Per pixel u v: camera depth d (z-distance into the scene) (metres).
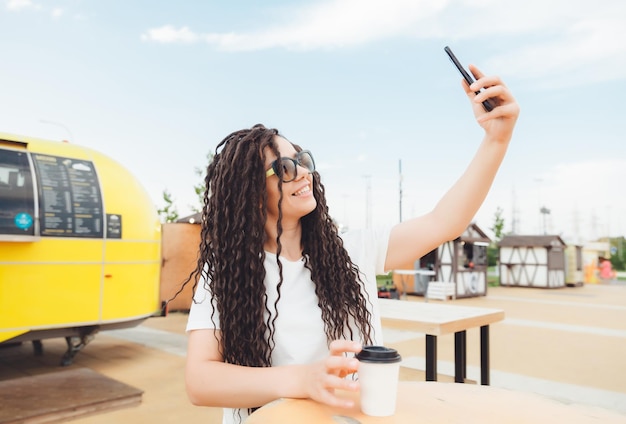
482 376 3.96
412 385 1.53
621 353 7.04
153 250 5.99
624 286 26.48
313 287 1.47
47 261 4.96
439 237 1.51
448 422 1.16
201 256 1.49
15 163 4.87
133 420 3.89
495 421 1.18
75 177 5.30
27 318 4.82
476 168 1.44
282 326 1.39
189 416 4.01
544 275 23.48
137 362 6.04
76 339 7.51
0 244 4.68
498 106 1.35
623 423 1.20
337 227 1.56
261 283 1.40
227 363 1.32
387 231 1.60
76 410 3.88
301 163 1.46
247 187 1.43
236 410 1.41
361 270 1.55
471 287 17.67
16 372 5.47
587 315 11.87
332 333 1.40
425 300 15.35
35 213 4.85
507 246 24.77
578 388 5.11
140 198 5.89
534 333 8.94
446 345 7.89
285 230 1.50
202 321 1.39
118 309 5.48
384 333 8.80
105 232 5.39
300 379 1.17
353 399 1.28
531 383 5.30
